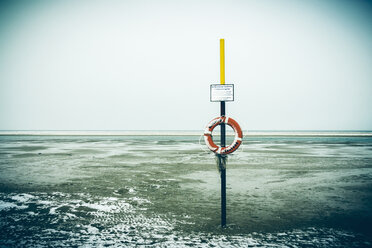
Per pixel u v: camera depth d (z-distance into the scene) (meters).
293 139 39.47
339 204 5.45
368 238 3.76
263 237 3.78
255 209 5.11
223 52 4.14
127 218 4.60
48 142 30.66
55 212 4.93
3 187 7.07
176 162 12.30
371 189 6.82
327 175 8.87
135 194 6.33
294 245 3.53
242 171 9.72
